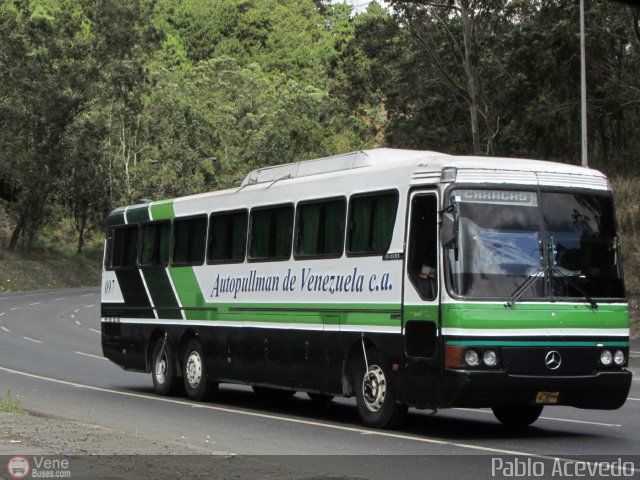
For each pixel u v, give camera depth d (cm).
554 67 4775
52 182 7812
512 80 4853
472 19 4791
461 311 1148
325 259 1389
